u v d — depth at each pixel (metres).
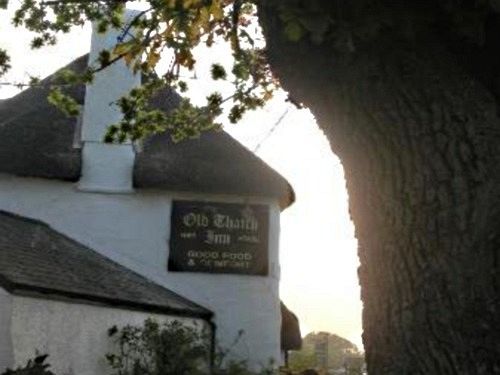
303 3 3.61
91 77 8.65
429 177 3.61
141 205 15.32
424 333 3.51
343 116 3.89
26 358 9.12
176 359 12.04
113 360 11.15
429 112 3.67
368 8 3.66
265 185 15.48
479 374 3.38
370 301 3.79
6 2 7.17
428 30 3.76
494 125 3.67
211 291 15.12
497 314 3.42
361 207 3.86
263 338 15.00
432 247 3.55
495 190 3.54
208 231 15.34
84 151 15.36
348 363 24.09
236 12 6.34
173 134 9.42
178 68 8.44
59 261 11.86
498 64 3.89
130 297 11.94
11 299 9.02
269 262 15.38
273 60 4.12
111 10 8.10
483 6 3.72
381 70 3.75
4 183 15.13
